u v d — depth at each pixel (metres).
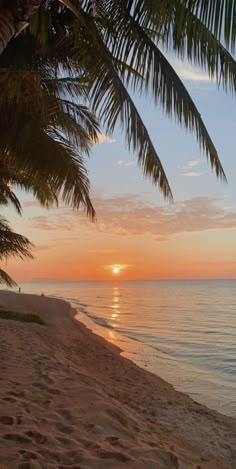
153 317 37.12
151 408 7.47
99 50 5.34
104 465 3.39
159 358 15.76
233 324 31.83
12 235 19.17
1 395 5.00
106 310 44.34
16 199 17.47
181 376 12.63
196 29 4.38
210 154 5.43
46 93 6.92
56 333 17.05
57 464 3.28
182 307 50.78
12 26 3.27
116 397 7.54
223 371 14.20
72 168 6.62
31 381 5.96
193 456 4.88
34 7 3.31
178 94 5.04
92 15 5.19
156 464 3.62
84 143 8.38
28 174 6.88
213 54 4.55
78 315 31.77
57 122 7.64
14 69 5.40
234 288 119.88
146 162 5.85
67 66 6.69
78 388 5.72
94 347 15.48
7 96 5.61
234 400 9.97
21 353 8.72
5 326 14.27
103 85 5.53
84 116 8.13
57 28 5.96
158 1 4.33
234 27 3.76
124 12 4.96
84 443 3.80
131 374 11.08
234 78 4.67
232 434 6.62
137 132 5.60
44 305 34.34
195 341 22.30
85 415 4.59
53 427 4.12
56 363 8.05
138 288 133.50
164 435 5.47
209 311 44.53
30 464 3.16
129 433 4.45
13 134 6.41
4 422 4.03
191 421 7.07
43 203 9.07
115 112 5.57
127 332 24.95
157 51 5.03
